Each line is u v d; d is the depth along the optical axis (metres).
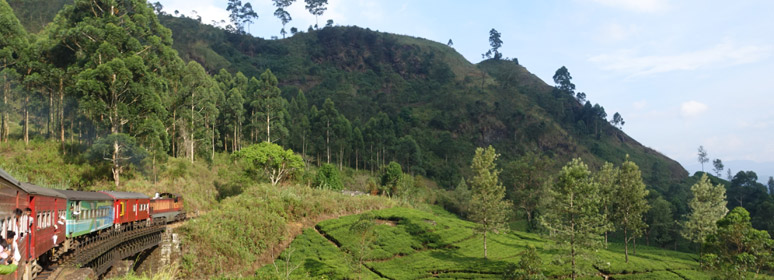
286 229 73.75
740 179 155.50
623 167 88.94
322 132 149.50
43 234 24.23
